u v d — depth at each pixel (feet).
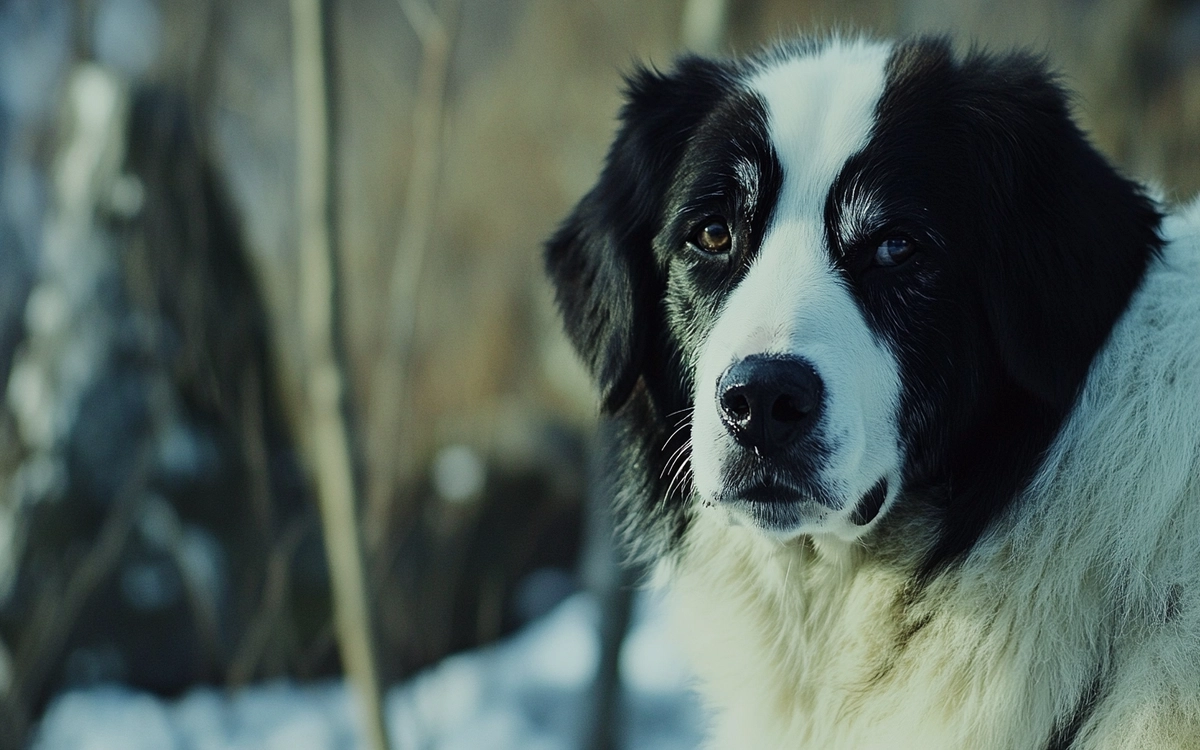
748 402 9.35
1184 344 9.88
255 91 29.53
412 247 21.75
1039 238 10.21
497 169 44.21
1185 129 32.24
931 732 10.28
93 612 24.38
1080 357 9.99
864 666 10.70
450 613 28.84
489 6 48.78
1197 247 10.46
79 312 25.11
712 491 9.77
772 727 11.32
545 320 42.19
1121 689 9.58
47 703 24.04
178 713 23.93
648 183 11.65
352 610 17.30
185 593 24.86
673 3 41.88
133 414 25.08
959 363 10.30
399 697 23.89
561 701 25.27
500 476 33.32
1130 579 9.62
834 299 9.91
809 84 10.74
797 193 10.38
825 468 9.48
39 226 27.68
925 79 10.59
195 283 24.48
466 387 39.47
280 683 25.44
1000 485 10.30
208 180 25.61
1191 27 33.40
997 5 35.60
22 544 24.12
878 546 10.69
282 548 22.13
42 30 26.21
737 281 10.61
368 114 40.27
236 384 25.58
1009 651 10.03
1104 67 33.22
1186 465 9.57
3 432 25.05
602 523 21.97
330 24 17.20
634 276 11.61
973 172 10.36
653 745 24.09
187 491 25.09
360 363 31.48
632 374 11.58
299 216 29.76
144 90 25.44
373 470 24.26
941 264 10.16
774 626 11.22
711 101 11.50
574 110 44.78
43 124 26.63
